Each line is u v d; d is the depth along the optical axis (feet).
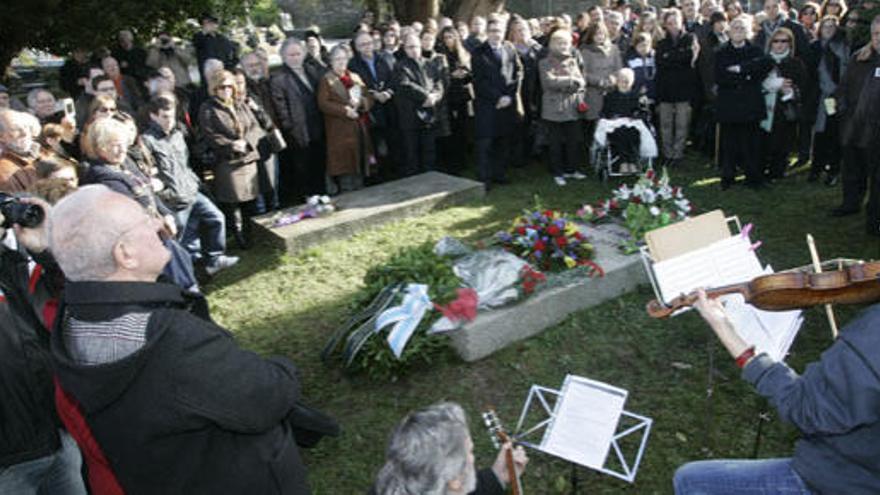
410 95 27.20
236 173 22.50
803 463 7.04
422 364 15.38
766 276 8.23
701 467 8.05
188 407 5.95
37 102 22.11
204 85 27.43
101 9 32.22
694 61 28.73
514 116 27.66
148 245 6.30
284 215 23.77
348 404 14.35
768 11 29.25
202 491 6.37
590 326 16.57
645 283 18.34
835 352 6.28
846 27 26.71
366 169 27.30
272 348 16.74
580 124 28.50
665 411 13.51
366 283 16.53
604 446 9.85
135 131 18.19
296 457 7.16
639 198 19.85
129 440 6.03
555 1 75.51
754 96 24.48
